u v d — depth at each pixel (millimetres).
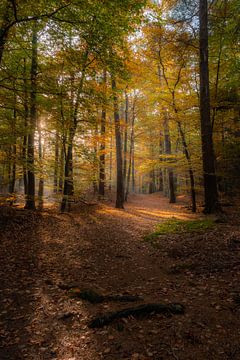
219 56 13969
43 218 12695
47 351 3762
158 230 10617
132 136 26922
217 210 12836
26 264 7289
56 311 4820
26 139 13461
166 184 32156
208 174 12969
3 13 7508
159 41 14430
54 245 9070
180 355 3406
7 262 7332
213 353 3375
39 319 4582
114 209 17469
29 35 9609
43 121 11828
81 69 9344
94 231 11031
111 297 5168
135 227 11984
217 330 3828
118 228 11703
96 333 4062
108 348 3703
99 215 14672
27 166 11773
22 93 9609
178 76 14945
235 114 15891
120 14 7031
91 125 13430
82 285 5891
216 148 16281
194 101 14930
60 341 3967
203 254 7109
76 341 3934
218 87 14891
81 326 4312
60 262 7555
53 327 4336
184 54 14719
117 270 6984
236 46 14414
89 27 7164
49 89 9094
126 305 4812
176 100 15461
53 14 7121
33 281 6203
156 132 29266
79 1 6410
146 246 8914
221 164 17172
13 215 11992
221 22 13664
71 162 15414
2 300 5250
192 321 4105
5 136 10820
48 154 15867
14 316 4691
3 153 11477
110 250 8641
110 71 8531
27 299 5301
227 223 10062
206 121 12883
